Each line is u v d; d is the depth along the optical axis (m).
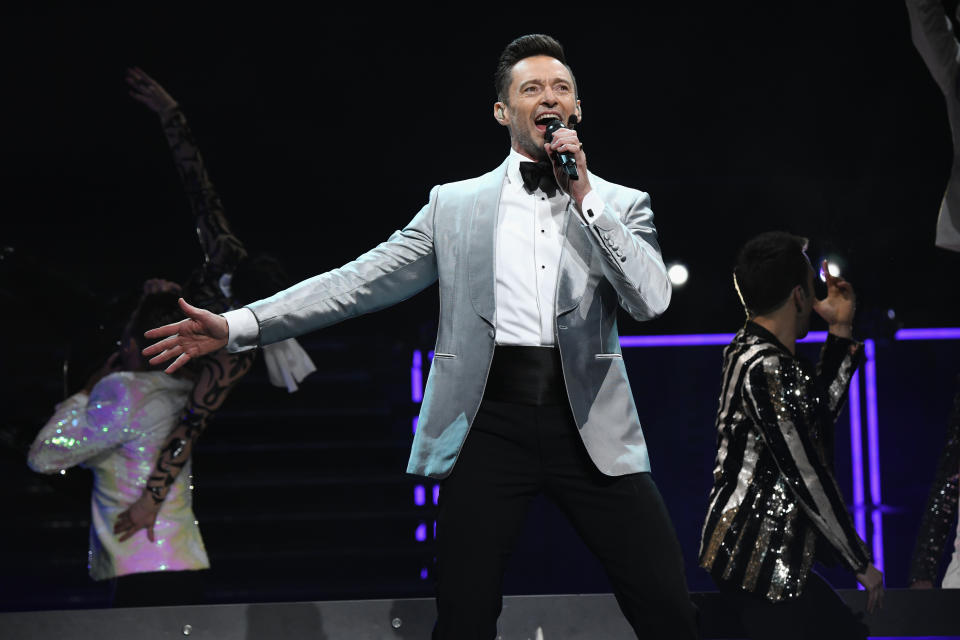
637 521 7.20
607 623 8.95
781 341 9.26
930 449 28.34
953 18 18.73
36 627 8.73
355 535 22.89
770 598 8.50
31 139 29.19
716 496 8.98
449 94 29.81
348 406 26.59
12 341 25.81
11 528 21.95
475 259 7.52
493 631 7.25
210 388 11.12
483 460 7.25
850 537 8.55
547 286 7.42
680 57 29.41
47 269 13.81
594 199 6.99
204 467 24.61
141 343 11.56
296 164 30.12
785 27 28.92
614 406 7.41
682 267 29.80
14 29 28.50
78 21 28.69
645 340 29.67
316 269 30.19
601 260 7.13
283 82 29.56
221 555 21.86
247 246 29.98
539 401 7.29
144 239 29.67
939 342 28.56
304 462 24.86
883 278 28.84
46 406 24.81
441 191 8.03
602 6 29.12
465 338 7.42
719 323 29.77
